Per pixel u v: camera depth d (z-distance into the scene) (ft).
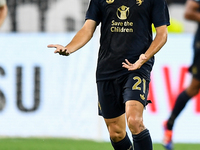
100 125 88.99
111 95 48.29
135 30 46.73
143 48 46.85
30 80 90.43
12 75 90.53
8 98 90.02
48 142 83.61
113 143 51.29
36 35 91.56
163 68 88.89
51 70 90.68
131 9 46.68
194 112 88.02
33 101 90.12
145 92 46.24
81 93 90.22
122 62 46.91
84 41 47.52
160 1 46.73
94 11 48.60
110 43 47.47
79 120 89.40
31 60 90.89
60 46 44.21
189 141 87.86
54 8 93.50
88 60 90.99
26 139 87.04
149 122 87.71
